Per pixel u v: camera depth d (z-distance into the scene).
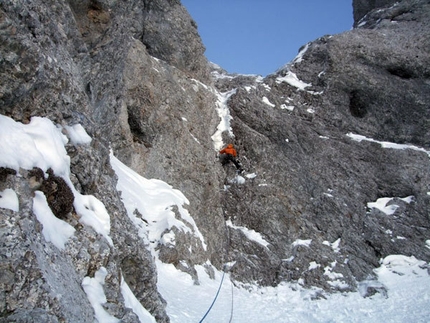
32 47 5.33
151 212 14.16
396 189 19.45
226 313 12.04
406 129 21.94
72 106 6.42
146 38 18.81
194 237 14.79
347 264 16.75
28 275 4.23
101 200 6.80
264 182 18.73
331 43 23.66
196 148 17.81
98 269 5.62
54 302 4.32
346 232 17.81
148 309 7.32
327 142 20.66
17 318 3.90
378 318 13.69
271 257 16.64
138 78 16.36
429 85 22.88
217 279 15.16
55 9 7.04
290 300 15.09
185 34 19.84
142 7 18.31
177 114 17.67
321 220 18.03
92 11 8.40
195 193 16.84
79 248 5.34
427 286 15.70
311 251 16.92
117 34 9.19
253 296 15.09
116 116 10.88
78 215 5.68
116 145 15.03
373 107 22.34
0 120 4.87
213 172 18.17
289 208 18.17
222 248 16.70
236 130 20.39
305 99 22.39
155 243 13.27
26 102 5.45
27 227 4.46
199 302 11.86
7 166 4.61
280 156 19.67
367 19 29.34
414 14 27.33
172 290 11.76
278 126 20.58
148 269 7.52
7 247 4.19
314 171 19.48
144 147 16.16
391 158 20.45
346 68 22.75
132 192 13.98
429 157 20.83
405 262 17.06
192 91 19.56
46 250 4.68
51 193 5.27
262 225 17.59
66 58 6.64
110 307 5.37
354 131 21.78
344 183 19.38
